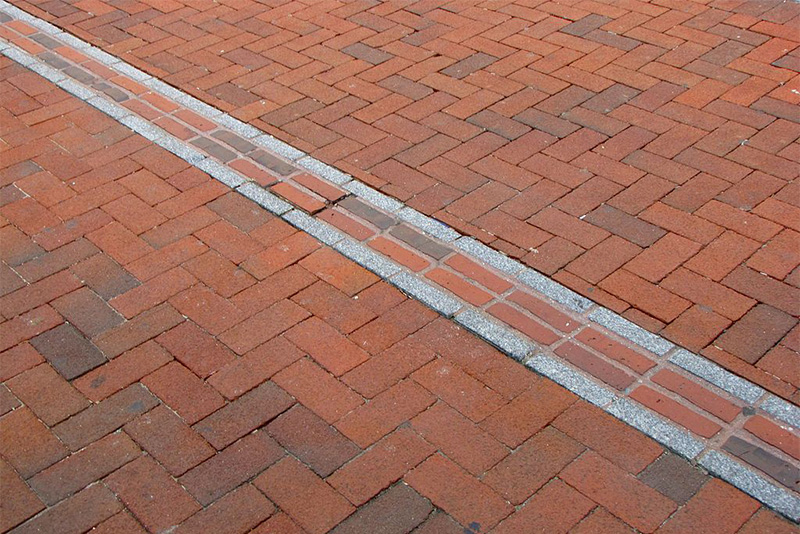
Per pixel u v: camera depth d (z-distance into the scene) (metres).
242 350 3.64
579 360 3.52
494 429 3.26
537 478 3.07
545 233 4.23
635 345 3.58
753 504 2.95
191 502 3.04
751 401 3.30
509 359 3.55
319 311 3.83
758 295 3.80
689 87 5.35
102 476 3.14
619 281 3.92
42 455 3.22
